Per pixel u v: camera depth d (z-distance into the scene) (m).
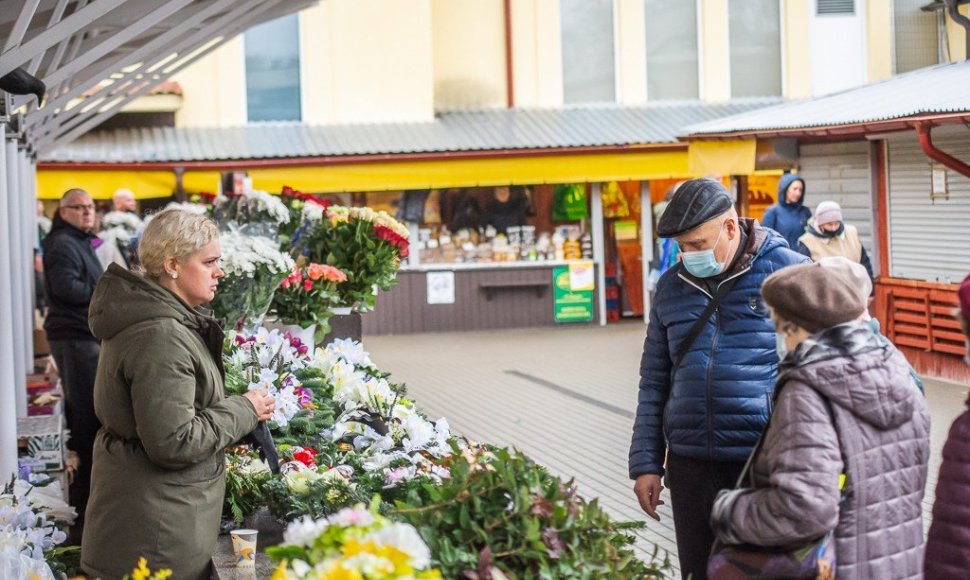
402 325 23.11
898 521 3.91
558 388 15.52
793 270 3.99
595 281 23.41
